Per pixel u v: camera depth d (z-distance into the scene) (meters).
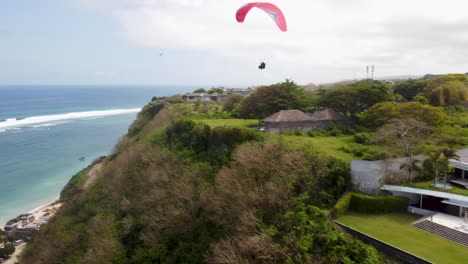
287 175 33.53
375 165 33.31
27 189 79.56
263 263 23.89
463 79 80.88
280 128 55.03
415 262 23.22
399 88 82.50
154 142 63.12
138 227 38.06
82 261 36.16
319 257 23.44
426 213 30.81
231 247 25.84
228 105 86.69
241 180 34.62
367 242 26.23
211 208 33.91
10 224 60.31
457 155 35.91
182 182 40.25
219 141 47.88
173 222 35.16
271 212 29.45
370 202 31.20
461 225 27.52
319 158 35.53
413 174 35.41
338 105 62.25
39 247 46.09
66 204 63.00
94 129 158.62
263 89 67.19
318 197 32.06
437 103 69.38
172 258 31.84
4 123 166.88
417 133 41.25
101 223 41.59
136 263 33.31
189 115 79.38
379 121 51.97
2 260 51.06
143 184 46.50
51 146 121.62
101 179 61.06
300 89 69.44
